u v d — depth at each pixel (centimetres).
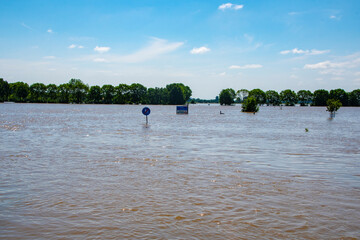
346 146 1866
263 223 689
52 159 1392
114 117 5359
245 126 3466
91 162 1329
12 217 723
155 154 1539
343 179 1066
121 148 1733
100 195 873
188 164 1298
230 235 630
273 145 1895
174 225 675
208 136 2378
